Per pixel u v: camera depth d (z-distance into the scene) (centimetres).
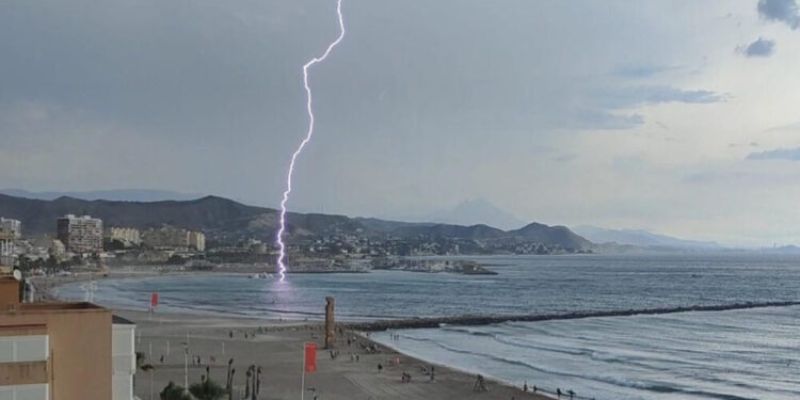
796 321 19438
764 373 11581
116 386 3444
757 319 19950
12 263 11706
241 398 8406
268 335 14525
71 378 3222
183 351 12062
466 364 12188
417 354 13312
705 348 14400
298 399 8588
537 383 10494
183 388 7288
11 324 3141
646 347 14512
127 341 3472
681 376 11238
